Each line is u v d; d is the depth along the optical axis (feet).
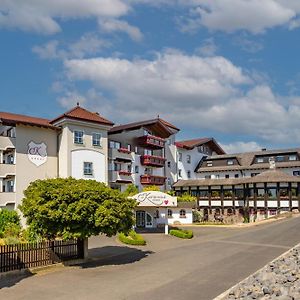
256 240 115.14
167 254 94.22
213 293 55.11
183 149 234.58
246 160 236.22
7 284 64.80
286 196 198.18
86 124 153.07
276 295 44.93
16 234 108.88
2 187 142.72
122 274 71.46
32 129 142.82
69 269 76.84
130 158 181.27
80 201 77.25
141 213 160.25
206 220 207.62
